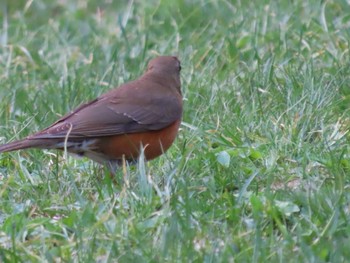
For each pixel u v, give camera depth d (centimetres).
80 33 1788
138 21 1789
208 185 1072
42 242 970
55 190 1119
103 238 960
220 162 1139
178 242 933
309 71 1370
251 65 1493
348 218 973
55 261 946
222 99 1339
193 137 1227
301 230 954
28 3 1898
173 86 1196
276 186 1091
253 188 1084
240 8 1722
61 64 1628
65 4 1972
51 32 1803
